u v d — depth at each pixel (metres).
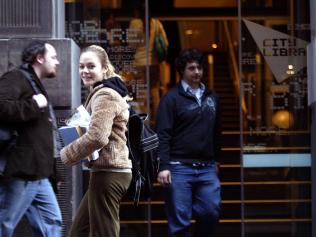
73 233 18.44
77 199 22.11
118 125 17.45
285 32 24.25
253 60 24.33
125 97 17.62
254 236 24.44
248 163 24.39
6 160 17.27
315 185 23.17
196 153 21.92
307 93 24.03
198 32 38.00
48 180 18.28
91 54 17.67
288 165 24.27
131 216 24.27
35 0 21.77
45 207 18.12
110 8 24.11
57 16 22.22
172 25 33.06
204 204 21.92
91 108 17.30
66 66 21.47
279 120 24.31
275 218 24.38
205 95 22.20
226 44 38.38
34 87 17.48
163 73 26.91
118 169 17.41
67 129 17.39
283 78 24.27
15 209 17.61
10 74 17.34
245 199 24.45
